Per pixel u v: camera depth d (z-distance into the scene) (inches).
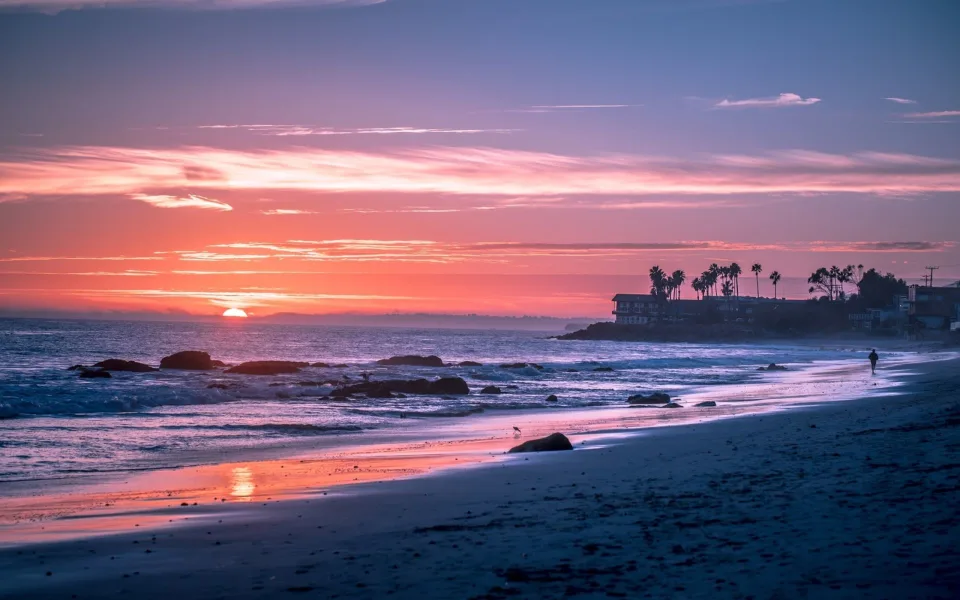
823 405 1235.9
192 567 338.6
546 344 6225.4
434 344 5644.7
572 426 1086.4
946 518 347.6
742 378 2438.5
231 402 1486.2
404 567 322.0
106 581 318.7
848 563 289.6
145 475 663.8
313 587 298.7
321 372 2192.4
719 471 551.5
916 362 3127.5
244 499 528.1
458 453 791.1
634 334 7810.0
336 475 639.1
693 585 277.0
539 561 320.2
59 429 1001.5
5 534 419.8
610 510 424.5
